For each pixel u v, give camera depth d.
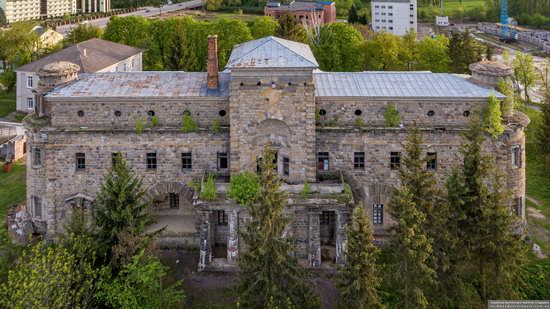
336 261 54.22
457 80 61.59
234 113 55.97
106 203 50.84
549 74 137.25
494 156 58.12
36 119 61.34
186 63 112.00
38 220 61.31
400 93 58.88
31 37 137.50
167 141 58.91
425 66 115.50
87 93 59.00
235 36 119.38
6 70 134.62
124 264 47.66
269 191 44.81
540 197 73.75
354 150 58.59
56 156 58.91
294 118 55.94
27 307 38.31
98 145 58.84
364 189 59.06
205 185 54.75
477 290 50.06
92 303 47.03
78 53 102.31
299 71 54.88
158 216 64.31
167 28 123.81
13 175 83.12
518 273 49.84
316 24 146.62
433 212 47.09
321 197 53.97
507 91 59.56
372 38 132.75
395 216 45.41
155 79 62.09
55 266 41.19
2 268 48.16
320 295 51.00
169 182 59.72
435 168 58.34
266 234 44.41
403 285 50.44
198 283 53.00
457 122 58.72
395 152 58.38
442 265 46.50
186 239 58.75
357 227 42.44
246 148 56.62
